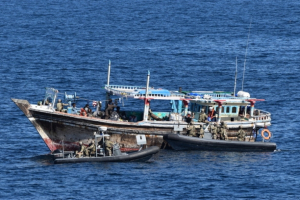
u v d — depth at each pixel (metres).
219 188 175.88
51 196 166.75
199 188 175.00
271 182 182.12
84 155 195.88
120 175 182.00
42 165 191.88
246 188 176.75
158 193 170.25
